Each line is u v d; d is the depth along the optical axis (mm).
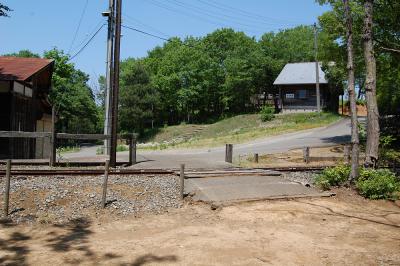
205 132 57438
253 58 72375
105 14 23203
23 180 12281
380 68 22641
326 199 11773
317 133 39031
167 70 78312
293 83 59812
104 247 7516
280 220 9703
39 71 22781
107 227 8914
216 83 75438
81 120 70000
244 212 10188
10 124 20000
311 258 7191
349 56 13422
